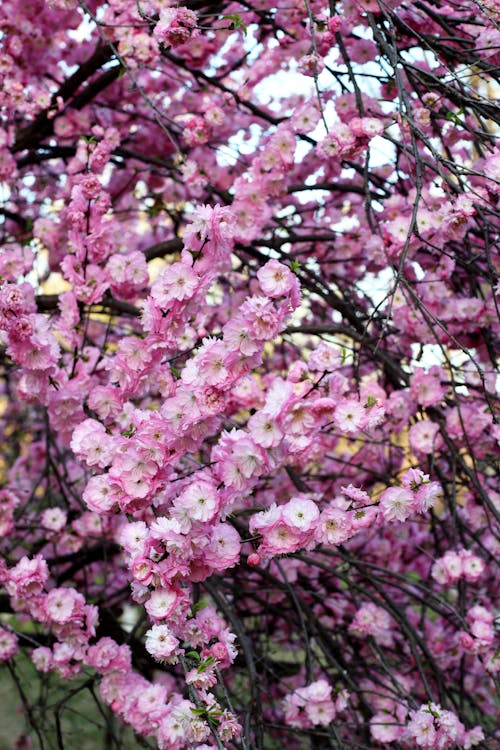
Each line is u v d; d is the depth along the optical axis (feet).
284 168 10.23
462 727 8.79
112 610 14.37
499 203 9.09
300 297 6.08
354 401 6.22
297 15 10.65
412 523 13.16
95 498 6.38
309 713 9.17
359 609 10.87
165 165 11.82
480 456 10.55
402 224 8.98
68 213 9.10
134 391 7.09
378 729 9.16
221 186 13.12
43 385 7.85
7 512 10.68
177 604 6.09
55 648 8.89
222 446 6.06
